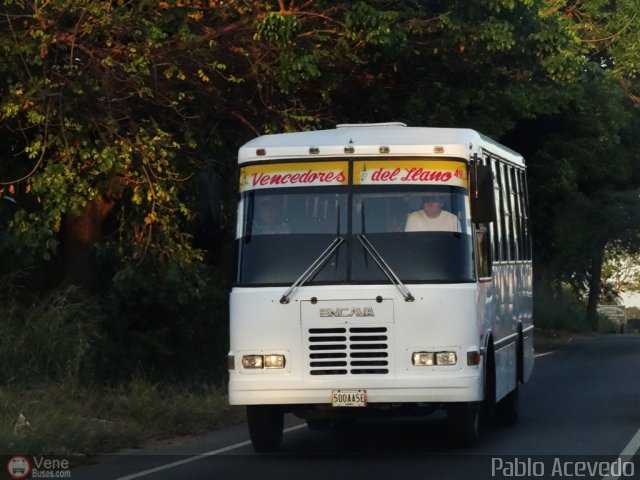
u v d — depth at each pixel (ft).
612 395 86.63
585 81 136.67
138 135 74.90
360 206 54.70
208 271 93.04
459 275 53.72
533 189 144.56
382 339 53.21
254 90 85.71
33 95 71.72
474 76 100.78
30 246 74.79
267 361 53.67
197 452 59.16
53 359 72.64
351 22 81.05
